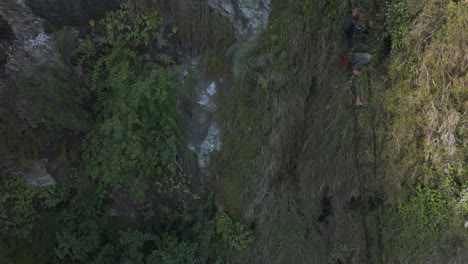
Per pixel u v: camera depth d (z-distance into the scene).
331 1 6.35
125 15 7.16
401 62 5.96
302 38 6.77
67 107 7.20
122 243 8.20
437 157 6.16
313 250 7.53
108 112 7.60
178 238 8.71
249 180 7.90
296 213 7.65
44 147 7.58
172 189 8.32
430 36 5.61
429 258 6.46
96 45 7.34
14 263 7.88
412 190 6.54
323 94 6.91
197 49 7.84
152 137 7.68
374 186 6.79
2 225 7.82
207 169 8.48
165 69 7.66
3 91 7.16
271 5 7.21
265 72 7.26
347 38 6.40
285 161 7.62
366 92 6.34
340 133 6.79
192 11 7.37
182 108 8.10
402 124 6.24
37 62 7.21
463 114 5.93
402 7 5.62
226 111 7.96
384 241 6.93
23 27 6.87
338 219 7.42
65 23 7.02
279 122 7.38
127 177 7.79
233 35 7.60
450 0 5.36
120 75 7.16
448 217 6.30
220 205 8.37
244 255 7.98
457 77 5.77
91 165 7.88
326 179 7.13
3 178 7.71
